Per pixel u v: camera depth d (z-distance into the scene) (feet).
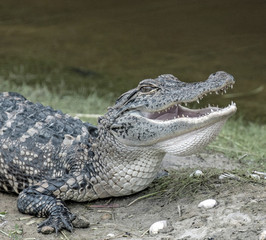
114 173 62.13
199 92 56.70
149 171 62.28
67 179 62.39
